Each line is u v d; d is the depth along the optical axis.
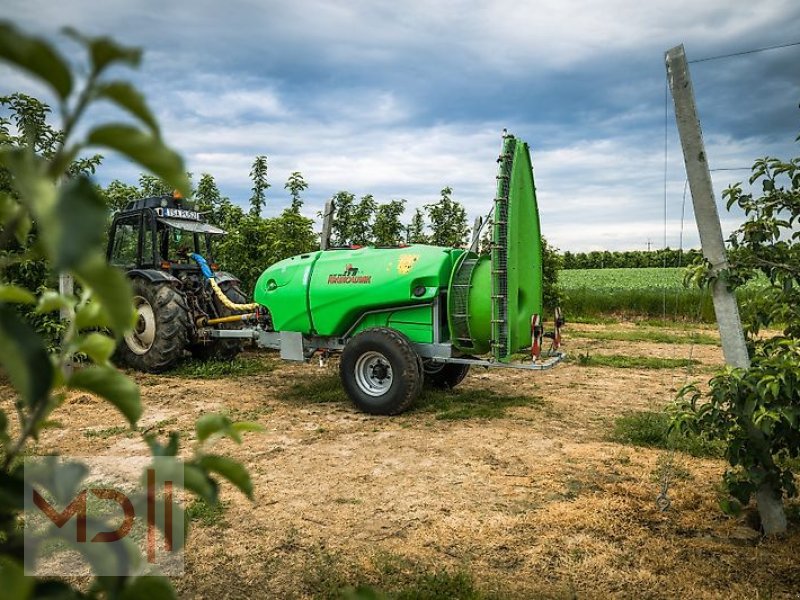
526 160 6.32
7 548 0.60
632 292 18.20
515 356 6.70
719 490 4.21
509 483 4.39
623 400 7.05
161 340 8.41
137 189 13.75
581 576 3.11
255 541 3.50
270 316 7.72
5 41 0.41
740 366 3.54
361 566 3.20
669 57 3.64
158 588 0.63
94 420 5.91
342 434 5.65
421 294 6.43
